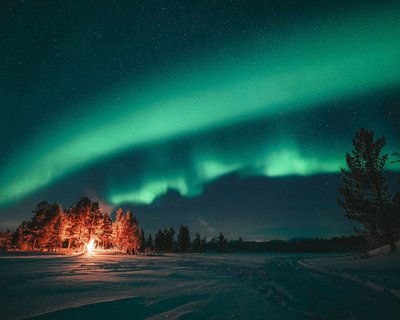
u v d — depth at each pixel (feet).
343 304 24.88
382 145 87.61
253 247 383.04
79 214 218.18
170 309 22.90
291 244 371.76
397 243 81.97
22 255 127.13
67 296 27.53
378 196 86.02
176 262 97.71
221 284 38.88
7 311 21.17
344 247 343.05
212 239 355.97
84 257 120.06
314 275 51.13
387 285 32.24
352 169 89.45
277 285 37.70
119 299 26.37
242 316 20.89
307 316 20.85
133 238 254.06
